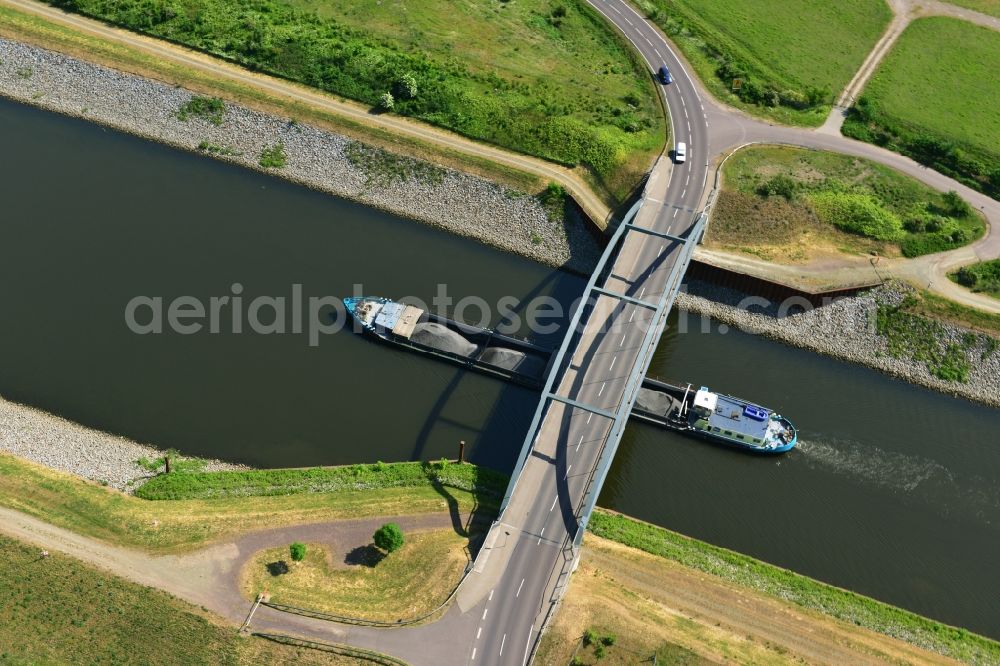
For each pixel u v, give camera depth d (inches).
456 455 4665.4
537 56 6855.3
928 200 6023.6
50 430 4557.1
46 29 6771.7
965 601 4303.6
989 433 5068.9
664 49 6943.9
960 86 6879.9
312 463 4557.1
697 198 5807.1
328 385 4916.3
